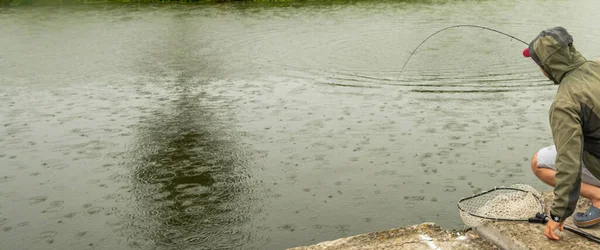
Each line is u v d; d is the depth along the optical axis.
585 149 3.07
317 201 5.80
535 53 3.06
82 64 12.09
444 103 9.01
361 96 9.48
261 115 8.55
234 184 6.20
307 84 10.30
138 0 22.08
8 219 5.55
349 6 20.28
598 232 3.34
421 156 6.86
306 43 13.93
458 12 18.41
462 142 7.29
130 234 5.23
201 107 9.00
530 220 3.50
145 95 9.75
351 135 7.62
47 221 5.50
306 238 5.12
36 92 10.01
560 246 3.23
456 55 12.46
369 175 6.37
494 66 11.46
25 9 20.11
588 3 20.05
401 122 8.11
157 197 5.93
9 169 6.71
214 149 7.22
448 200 5.75
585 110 2.91
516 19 16.86
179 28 16.22
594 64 3.00
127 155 7.07
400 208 5.62
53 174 6.56
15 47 13.84
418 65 11.62
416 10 19.03
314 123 8.13
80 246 5.07
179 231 5.27
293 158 6.88
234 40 14.42
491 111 8.55
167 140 7.57
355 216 5.48
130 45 14.00
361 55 12.59
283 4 20.95
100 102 9.36
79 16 18.55
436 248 3.53
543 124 7.93
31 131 8.00
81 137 7.73
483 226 3.60
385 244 3.61
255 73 11.16
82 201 5.88
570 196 3.00
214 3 21.33
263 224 5.36
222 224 5.38
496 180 6.16
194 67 11.73
